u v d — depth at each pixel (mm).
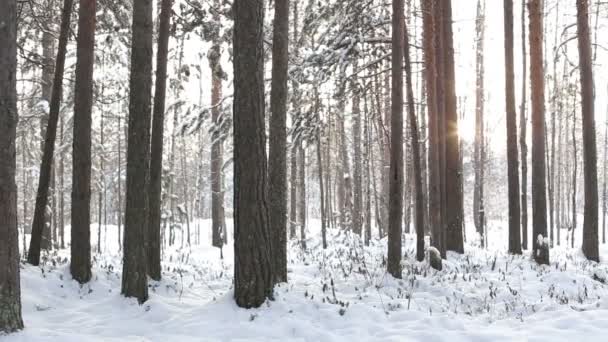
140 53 7898
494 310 8188
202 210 49031
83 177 8922
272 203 9062
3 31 5859
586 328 6395
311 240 20188
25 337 5926
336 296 8336
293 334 6465
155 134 9367
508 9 14117
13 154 6000
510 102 14266
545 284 9922
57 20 12492
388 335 6512
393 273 9898
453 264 11914
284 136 9242
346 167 21672
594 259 14523
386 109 21953
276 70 9211
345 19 12641
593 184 14625
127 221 7926
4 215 5902
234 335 6406
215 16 11109
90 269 8977
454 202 13758
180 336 6422
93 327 6816
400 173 9883
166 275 10008
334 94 13234
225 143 22406
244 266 7223
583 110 14711
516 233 14227
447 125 13961
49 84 12414
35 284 8219
